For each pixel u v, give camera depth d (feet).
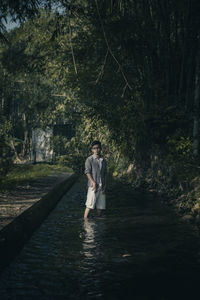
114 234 19.35
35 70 54.44
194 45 37.52
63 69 54.70
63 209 28.07
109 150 63.31
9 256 14.38
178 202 28.37
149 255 15.51
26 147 89.51
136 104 43.93
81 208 28.53
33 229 19.72
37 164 73.67
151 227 20.99
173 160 35.04
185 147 34.42
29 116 81.87
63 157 71.77
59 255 15.40
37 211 22.20
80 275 13.02
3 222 16.21
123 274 13.15
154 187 38.96
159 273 13.28
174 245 17.04
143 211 26.40
